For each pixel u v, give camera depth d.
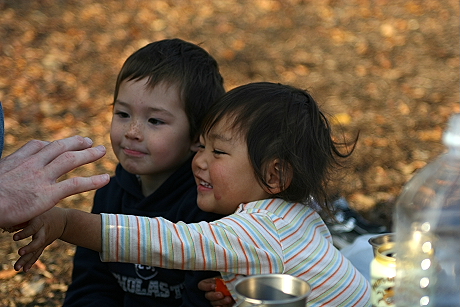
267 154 2.65
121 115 3.10
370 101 7.86
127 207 3.24
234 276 2.58
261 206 2.65
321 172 2.85
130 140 3.04
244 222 2.53
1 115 2.45
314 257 2.63
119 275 3.17
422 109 7.68
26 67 8.26
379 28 10.12
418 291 1.87
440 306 1.85
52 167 2.08
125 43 9.06
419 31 10.06
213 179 2.70
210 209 2.77
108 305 3.19
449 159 1.93
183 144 3.12
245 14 10.32
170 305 3.09
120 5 10.20
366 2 11.05
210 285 2.77
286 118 2.72
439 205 1.89
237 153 2.66
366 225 4.52
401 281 1.93
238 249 2.45
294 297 1.79
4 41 8.79
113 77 8.19
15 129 6.89
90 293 3.24
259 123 2.67
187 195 3.07
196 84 3.12
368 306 2.82
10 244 4.65
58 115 7.28
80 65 8.41
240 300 1.72
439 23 10.34
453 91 8.20
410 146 6.76
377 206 5.54
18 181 2.01
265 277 1.80
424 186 1.95
